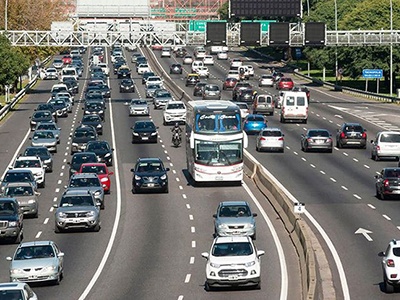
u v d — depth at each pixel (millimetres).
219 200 72250
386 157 91938
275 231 60406
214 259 45125
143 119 128250
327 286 44156
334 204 68562
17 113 138875
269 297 43625
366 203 69000
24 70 155000
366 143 103625
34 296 37625
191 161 80250
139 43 150000
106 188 76250
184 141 107250
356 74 177125
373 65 174375
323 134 97875
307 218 63312
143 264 52062
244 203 59031
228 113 78312
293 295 43938
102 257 54094
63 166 91938
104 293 45438
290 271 49469
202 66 196375
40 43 149625
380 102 152375
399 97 150750
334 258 51750
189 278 48438
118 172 87500
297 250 53875
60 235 60844
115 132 115875
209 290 45406
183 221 64625
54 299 44219
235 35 140750
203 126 77938
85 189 67438
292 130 115250
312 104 148500
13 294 36156
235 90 147875
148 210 69000
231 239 46469
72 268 51312
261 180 77125
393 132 91438
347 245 54969
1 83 145125
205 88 145125
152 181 75438
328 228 59875
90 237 60062
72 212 61125
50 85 188500
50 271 46438
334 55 188000
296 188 75875
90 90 157875
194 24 155500
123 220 65562
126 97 159500
